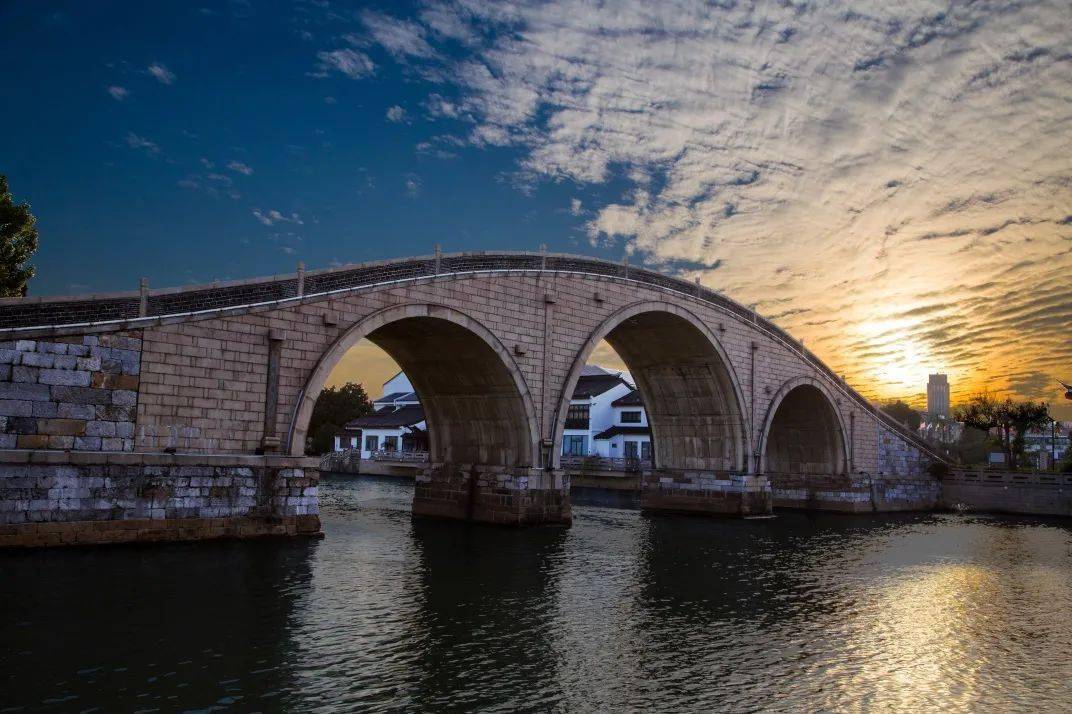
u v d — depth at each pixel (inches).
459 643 664.4
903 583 1050.7
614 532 1488.7
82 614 673.0
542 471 1451.8
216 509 998.4
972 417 3171.8
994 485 2524.6
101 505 908.6
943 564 1243.8
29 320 879.1
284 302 1080.8
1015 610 893.2
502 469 1448.1
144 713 479.5
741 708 538.9
